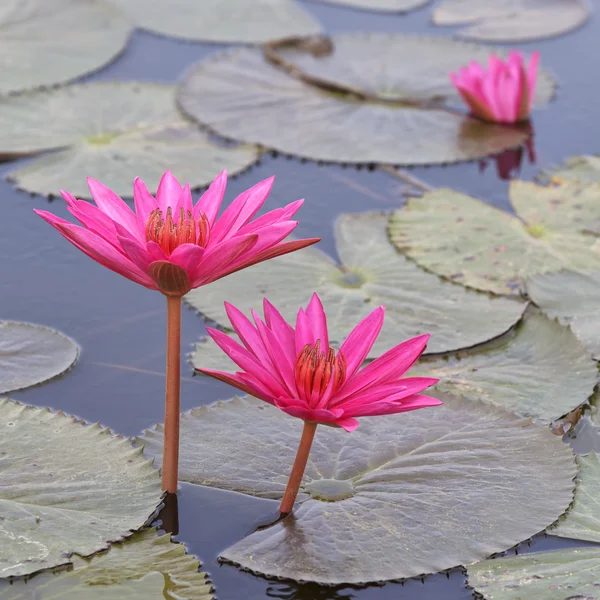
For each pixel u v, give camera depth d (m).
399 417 2.64
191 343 3.08
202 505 2.27
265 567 2.07
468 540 2.17
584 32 6.05
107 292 3.39
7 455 2.30
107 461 2.32
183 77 5.29
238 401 2.68
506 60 5.55
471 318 3.23
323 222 3.93
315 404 1.96
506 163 4.50
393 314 3.24
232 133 4.63
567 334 3.10
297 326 2.12
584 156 4.49
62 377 2.86
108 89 5.01
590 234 3.78
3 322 3.06
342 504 2.27
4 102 4.79
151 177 4.15
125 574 1.99
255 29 5.92
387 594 2.04
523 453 2.48
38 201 3.98
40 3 5.79
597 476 2.41
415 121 4.86
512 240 3.71
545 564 2.10
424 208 3.96
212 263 1.93
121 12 5.91
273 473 2.38
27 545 2.03
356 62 5.51
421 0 6.61
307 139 4.61
